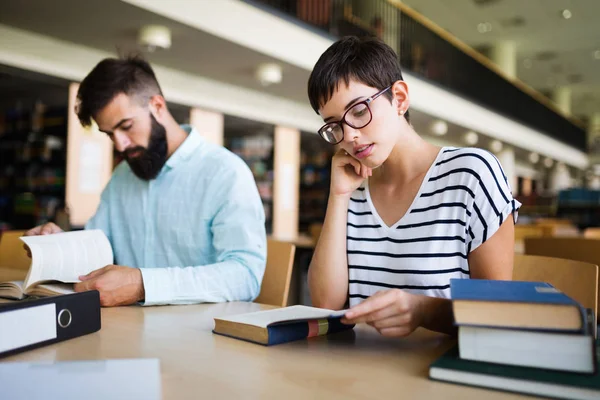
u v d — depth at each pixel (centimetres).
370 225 129
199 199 170
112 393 60
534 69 1558
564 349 66
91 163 562
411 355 84
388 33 892
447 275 117
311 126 846
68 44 499
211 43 502
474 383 68
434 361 74
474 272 116
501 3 1080
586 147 2017
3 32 452
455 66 1038
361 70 102
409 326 83
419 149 126
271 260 172
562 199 1048
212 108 654
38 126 615
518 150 1374
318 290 128
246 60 562
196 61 565
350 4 791
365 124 104
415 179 125
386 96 105
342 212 129
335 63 103
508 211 113
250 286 144
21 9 416
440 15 1153
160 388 62
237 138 855
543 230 484
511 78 1313
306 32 589
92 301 98
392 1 834
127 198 185
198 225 169
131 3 405
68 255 137
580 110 2102
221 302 134
